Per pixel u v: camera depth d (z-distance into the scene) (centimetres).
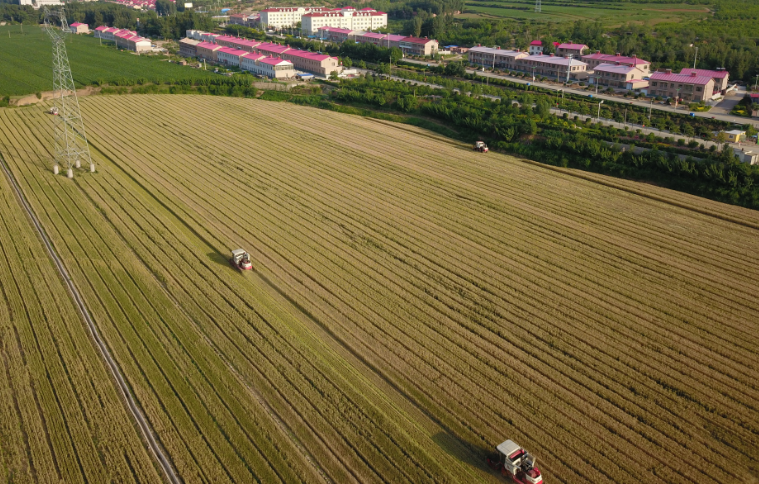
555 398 3391
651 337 3931
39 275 4722
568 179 6775
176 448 3062
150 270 4816
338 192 6347
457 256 4988
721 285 4566
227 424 3212
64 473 2909
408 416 3281
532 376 3562
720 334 3956
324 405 3347
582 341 3900
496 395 3416
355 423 3216
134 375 3591
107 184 6625
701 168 6322
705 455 3003
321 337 3966
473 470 2942
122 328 4038
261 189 6438
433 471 2922
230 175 6862
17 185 6600
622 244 5209
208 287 4538
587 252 5066
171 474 2912
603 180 6688
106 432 3167
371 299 4369
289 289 4506
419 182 6638
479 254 5022
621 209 5941
